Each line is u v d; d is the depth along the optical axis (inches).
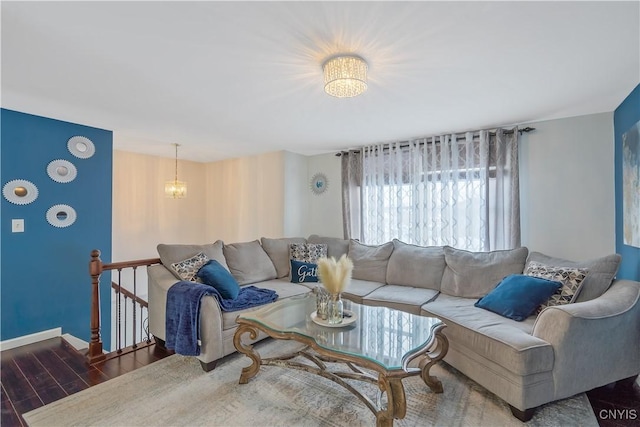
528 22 61.6
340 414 73.7
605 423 70.1
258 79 86.9
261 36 66.1
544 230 125.3
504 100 103.3
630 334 80.5
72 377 90.5
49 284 121.3
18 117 114.0
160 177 205.6
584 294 90.0
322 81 88.2
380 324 84.3
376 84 90.6
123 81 88.0
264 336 114.6
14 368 96.2
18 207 114.3
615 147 111.6
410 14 59.1
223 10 57.6
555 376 72.5
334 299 85.7
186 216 219.3
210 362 94.1
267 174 191.6
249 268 139.5
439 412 74.1
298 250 153.2
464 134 141.4
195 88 92.9
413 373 71.0
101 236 134.7
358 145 168.6
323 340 74.5
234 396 80.7
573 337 72.7
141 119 122.9
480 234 134.7
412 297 115.7
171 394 81.6
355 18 60.3
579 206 119.0
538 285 92.0
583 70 82.0
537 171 126.8
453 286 121.8
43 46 69.7
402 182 156.8
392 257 143.0
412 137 150.9
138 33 64.9
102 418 71.9
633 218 92.7
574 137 120.0
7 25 61.6
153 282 112.9
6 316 111.8
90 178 132.0
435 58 75.6
